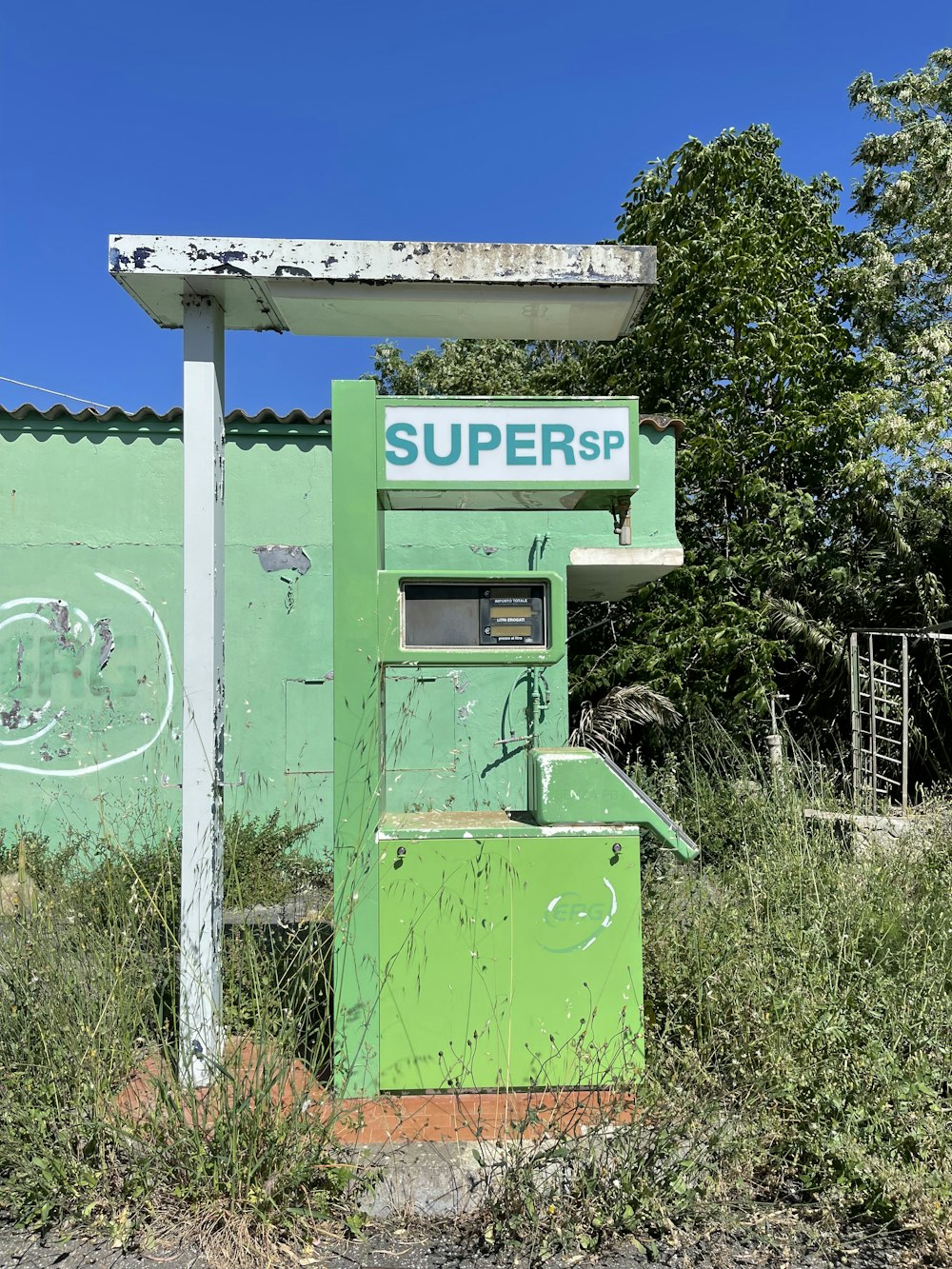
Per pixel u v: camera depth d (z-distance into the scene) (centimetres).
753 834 600
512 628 352
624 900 344
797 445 974
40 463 734
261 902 601
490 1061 337
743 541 976
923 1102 300
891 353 1067
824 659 961
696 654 938
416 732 757
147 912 378
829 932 420
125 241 333
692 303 1027
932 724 910
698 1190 280
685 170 1083
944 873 505
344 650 342
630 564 705
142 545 738
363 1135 310
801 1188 293
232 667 748
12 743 723
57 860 622
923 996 353
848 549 1028
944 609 988
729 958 379
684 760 829
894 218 1274
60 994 322
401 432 347
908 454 953
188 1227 274
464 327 392
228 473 755
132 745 731
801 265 1073
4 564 730
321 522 757
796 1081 313
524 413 351
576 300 360
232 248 337
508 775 762
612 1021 341
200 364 354
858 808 688
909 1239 273
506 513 771
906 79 1335
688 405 1057
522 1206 278
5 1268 261
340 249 342
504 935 341
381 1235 279
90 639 732
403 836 341
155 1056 337
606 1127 299
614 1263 266
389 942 338
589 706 943
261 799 744
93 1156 290
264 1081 292
